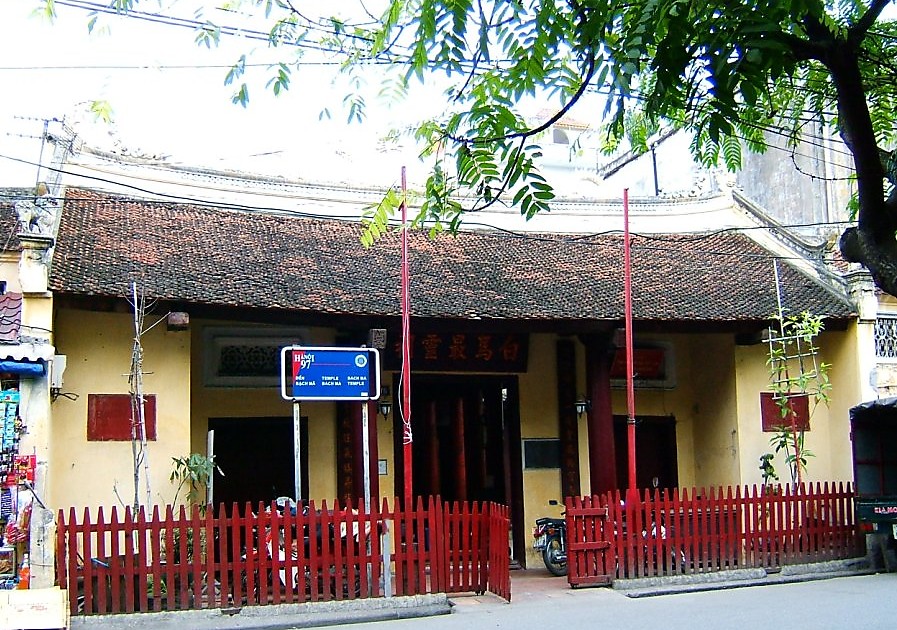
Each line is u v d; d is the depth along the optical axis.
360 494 17.59
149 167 19.52
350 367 12.97
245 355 18.02
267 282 16.44
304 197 20.72
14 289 14.17
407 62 5.75
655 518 15.20
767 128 8.52
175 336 15.57
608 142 8.59
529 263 20.08
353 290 17.02
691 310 18.39
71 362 14.97
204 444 17.55
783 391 18.86
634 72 5.19
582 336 18.75
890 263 5.88
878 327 19.64
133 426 13.96
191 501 14.81
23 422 12.76
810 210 26.05
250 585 12.43
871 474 16.73
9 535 12.41
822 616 11.91
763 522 15.86
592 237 22.19
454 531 13.74
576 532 14.94
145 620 11.84
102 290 14.44
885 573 16.34
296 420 12.83
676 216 23.11
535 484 19.98
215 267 16.56
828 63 5.92
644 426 21.34
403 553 13.34
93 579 12.20
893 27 7.81
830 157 25.36
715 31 5.33
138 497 14.40
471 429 22.75
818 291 20.14
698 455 21.00
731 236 22.83
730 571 15.32
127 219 17.95
